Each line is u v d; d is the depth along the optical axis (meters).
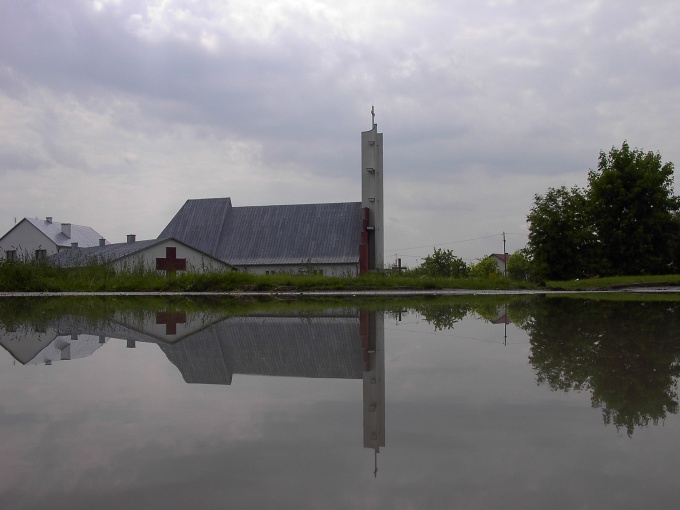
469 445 2.83
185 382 4.48
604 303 14.69
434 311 12.13
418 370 4.91
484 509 2.05
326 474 2.44
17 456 2.70
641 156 40.22
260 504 2.12
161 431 3.12
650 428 3.08
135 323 9.49
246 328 8.55
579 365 4.99
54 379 4.61
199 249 43.34
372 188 43.88
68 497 2.20
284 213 48.31
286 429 3.15
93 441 2.94
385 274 35.44
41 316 11.08
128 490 2.27
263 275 30.28
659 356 5.39
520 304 14.59
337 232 46.00
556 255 39.09
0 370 5.03
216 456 2.69
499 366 5.04
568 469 2.47
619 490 2.23
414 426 3.19
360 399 3.86
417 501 2.13
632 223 39.41
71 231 62.69
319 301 17.06
